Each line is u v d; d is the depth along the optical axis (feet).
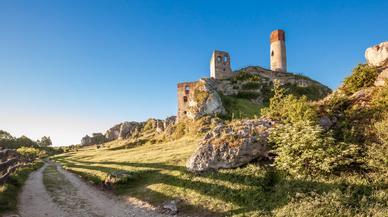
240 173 75.72
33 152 331.98
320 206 53.16
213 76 367.45
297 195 58.54
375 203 49.70
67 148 506.48
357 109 78.48
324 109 82.58
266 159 79.46
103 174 118.93
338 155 62.34
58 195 88.84
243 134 84.99
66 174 148.97
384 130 62.08
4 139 497.46
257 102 318.65
